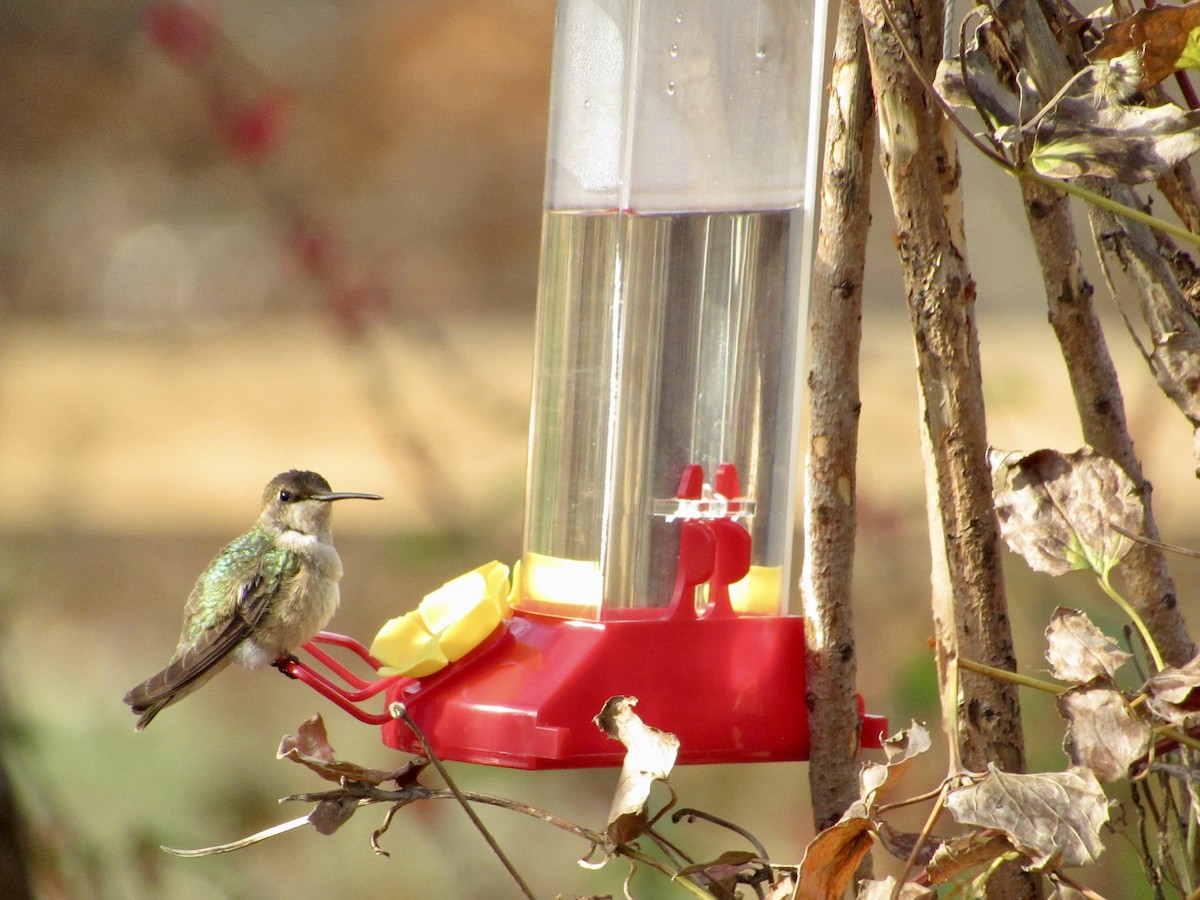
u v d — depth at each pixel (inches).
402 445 603.8
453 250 1497.3
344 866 544.7
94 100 1587.1
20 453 1113.4
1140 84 152.4
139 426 1236.5
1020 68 159.2
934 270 180.9
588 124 246.1
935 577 186.2
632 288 239.3
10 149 1600.6
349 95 1521.9
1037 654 398.9
